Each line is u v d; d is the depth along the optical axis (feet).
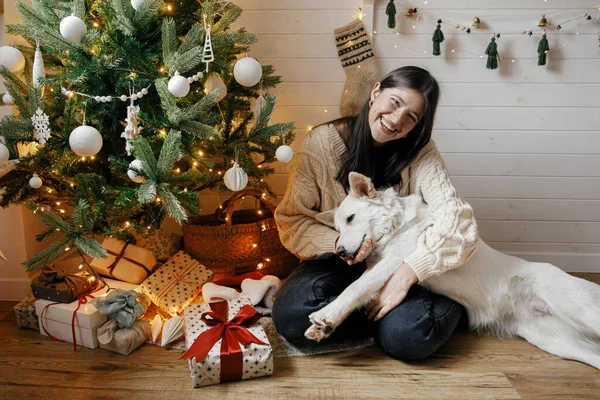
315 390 5.15
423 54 7.86
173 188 5.10
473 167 8.33
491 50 7.48
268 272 7.77
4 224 6.79
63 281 6.03
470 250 5.58
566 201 8.38
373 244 5.73
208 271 6.95
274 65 8.05
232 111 5.88
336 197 6.25
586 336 5.88
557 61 7.76
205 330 5.50
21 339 6.01
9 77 5.09
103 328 5.74
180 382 5.24
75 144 4.64
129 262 6.68
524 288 6.09
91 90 5.20
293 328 5.74
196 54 4.87
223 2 5.92
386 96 5.51
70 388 5.09
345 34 7.75
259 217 8.01
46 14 5.18
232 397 5.01
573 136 8.07
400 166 6.07
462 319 6.52
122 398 4.96
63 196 5.88
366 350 5.93
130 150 5.00
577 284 5.74
